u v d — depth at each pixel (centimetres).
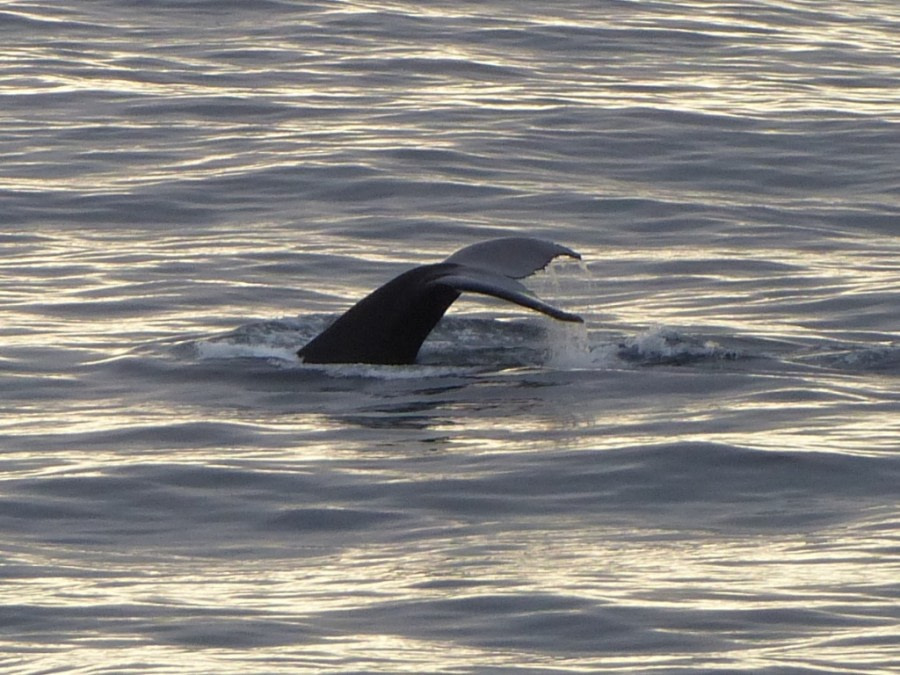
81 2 12588
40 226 7500
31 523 3912
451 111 9762
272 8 12494
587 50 11594
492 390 5038
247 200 7969
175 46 11350
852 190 8319
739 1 13750
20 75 10456
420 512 3959
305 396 5006
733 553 3634
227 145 8981
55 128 9306
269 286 6512
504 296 4919
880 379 5178
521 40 11819
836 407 4812
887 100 10350
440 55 11225
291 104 9894
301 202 7938
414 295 5253
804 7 13675
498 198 8044
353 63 10962
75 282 6562
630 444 4431
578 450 4400
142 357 5453
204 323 5953
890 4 14062
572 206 7944
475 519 3903
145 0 12644
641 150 9012
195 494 4109
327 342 5388
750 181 8475
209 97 10000
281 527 3875
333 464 4331
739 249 7219
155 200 7919
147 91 10162
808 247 7256
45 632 3222
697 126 9512
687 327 5912
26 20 11931
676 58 11456
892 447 4394
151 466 4322
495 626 3231
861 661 3034
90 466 4338
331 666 3039
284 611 3325
